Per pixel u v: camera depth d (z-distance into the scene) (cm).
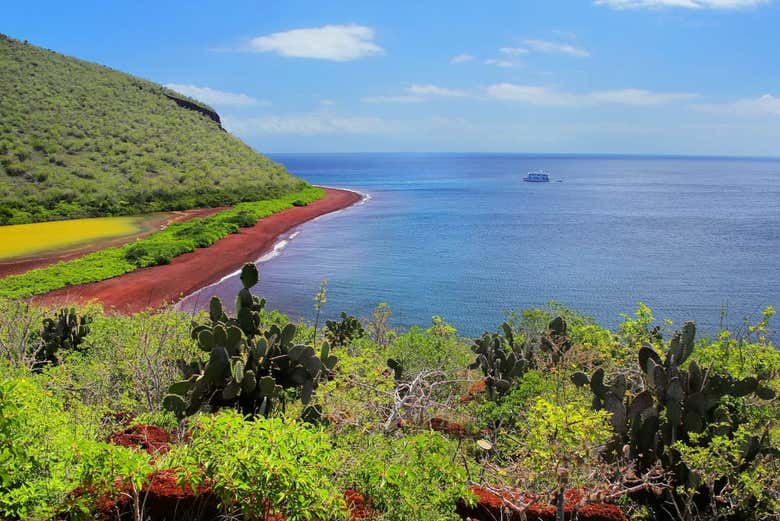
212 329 754
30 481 423
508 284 3647
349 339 1447
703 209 9038
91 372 866
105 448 420
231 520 444
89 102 9781
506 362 961
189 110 11456
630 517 521
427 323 2731
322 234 5872
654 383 600
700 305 3128
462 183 16212
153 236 5069
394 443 537
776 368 736
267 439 427
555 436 501
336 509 425
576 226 6762
